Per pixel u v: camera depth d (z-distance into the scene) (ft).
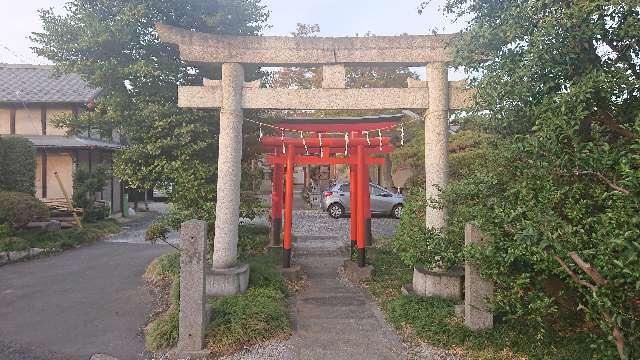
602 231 10.84
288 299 26.58
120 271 35.06
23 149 51.21
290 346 19.43
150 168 29.66
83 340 20.68
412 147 67.56
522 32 14.65
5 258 37.47
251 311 21.54
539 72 14.25
